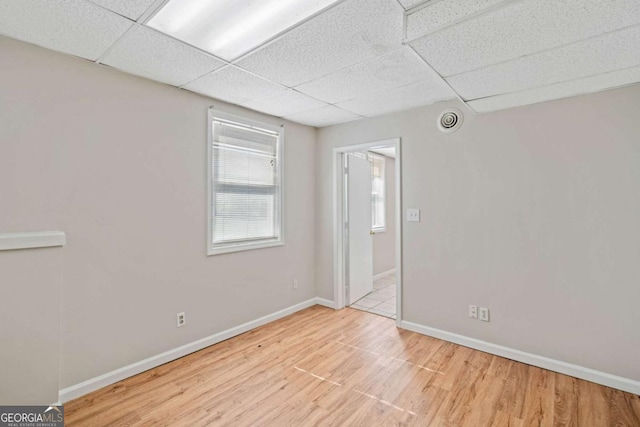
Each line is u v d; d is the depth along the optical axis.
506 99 2.36
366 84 2.46
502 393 2.07
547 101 2.38
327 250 3.86
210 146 2.78
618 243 2.12
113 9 1.52
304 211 3.79
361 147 3.50
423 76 2.31
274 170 3.45
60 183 1.96
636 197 2.06
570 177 2.29
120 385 2.16
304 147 3.78
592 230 2.21
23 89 1.82
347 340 2.90
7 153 1.77
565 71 1.90
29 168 1.84
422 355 2.60
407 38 1.57
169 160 2.50
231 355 2.61
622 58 1.74
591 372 2.20
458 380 2.23
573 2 1.29
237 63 2.09
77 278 2.03
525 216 2.47
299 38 1.79
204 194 2.74
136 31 1.72
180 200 2.57
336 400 2.00
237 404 1.96
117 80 2.20
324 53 1.96
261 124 3.24
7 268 1.63
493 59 1.78
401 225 3.16
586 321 2.23
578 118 2.26
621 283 2.11
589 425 1.77
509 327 2.55
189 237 2.63
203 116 2.73
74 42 1.83
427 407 1.93
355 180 4.11
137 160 2.31
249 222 3.18
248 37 1.78
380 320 3.42
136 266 2.31
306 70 2.20
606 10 1.34
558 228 2.33
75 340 2.02
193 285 2.67
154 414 1.87
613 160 2.13
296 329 3.17
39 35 1.75
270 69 2.19
